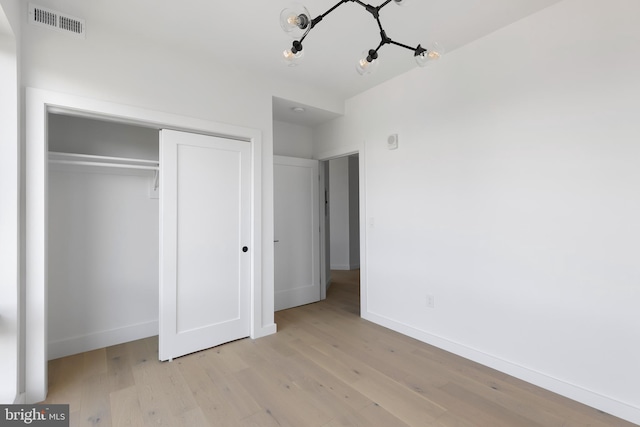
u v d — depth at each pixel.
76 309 2.64
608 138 1.82
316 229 4.24
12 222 1.82
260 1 1.97
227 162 2.83
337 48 2.54
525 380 2.18
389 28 2.26
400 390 2.07
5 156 1.81
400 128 3.04
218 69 2.75
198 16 2.12
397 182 3.07
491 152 2.35
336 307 3.96
